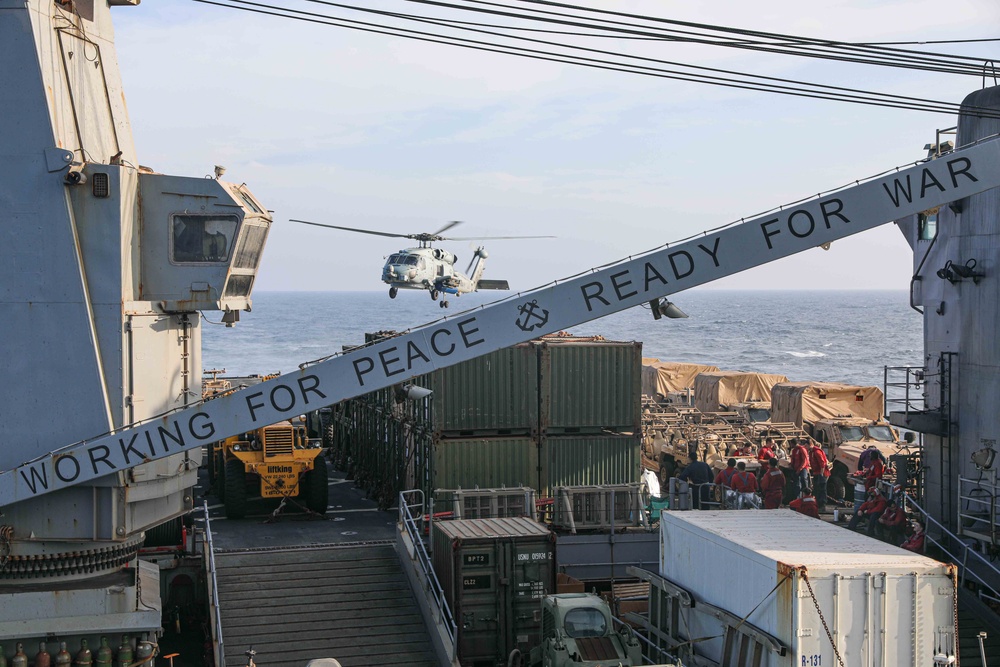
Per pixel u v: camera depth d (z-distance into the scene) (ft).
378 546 66.03
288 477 78.38
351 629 56.70
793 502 70.79
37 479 42.70
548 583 55.62
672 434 108.47
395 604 59.21
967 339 68.33
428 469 76.28
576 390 77.20
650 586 53.72
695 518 51.34
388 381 42.34
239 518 79.46
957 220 69.10
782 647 40.65
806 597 40.34
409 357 42.29
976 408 67.41
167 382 46.14
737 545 44.93
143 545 62.75
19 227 43.19
